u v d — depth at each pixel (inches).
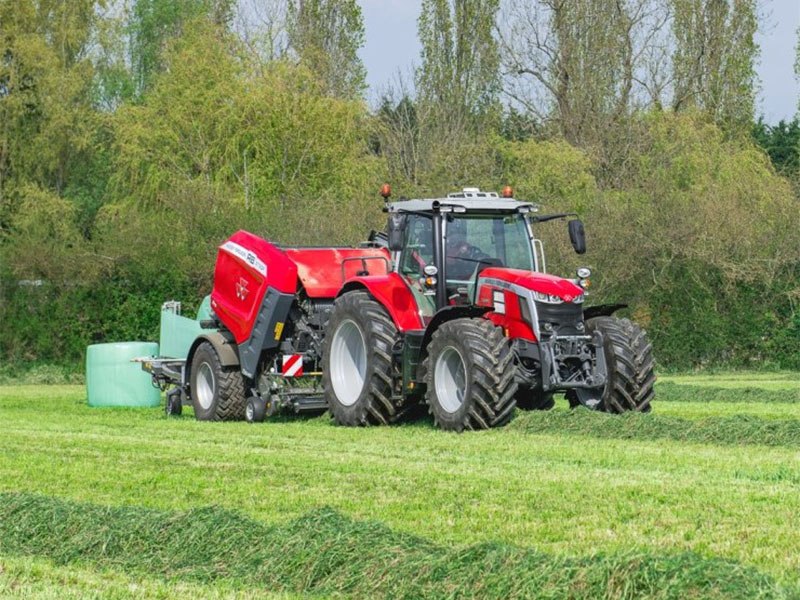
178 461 882.1
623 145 3277.6
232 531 576.1
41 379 2247.8
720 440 940.6
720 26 3408.0
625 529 590.2
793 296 2241.6
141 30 4015.8
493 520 621.0
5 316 2310.5
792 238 2241.6
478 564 488.4
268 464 851.4
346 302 1154.7
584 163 2669.8
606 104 3435.0
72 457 919.0
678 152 2743.6
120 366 1573.6
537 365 1059.9
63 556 574.9
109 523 610.9
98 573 540.7
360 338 1165.7
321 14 3651.6
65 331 2297.0
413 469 801.6
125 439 1045.2
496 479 748.6
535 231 2245.3
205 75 2723.9
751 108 3415.4
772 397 1503.4
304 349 1253.7
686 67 3417.8
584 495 685.3
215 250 2273.6
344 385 1162.6
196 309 2283.5
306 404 1230.3
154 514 619.5
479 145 2915.8
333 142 2728.8
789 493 682.2
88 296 2295.8
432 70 3599.9
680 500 664.4
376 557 518.9
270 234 2290.8
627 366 1063.6
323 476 784.3
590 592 453.4
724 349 2262.6
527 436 983.0
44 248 2293.3
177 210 2332.7
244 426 1173.1
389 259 1251.8
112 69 3572.8
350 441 987.3
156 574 541.3
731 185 2432.3
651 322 2263.8
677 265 2246.6
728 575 444.8
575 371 1073.5
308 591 505.4
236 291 1289.4
